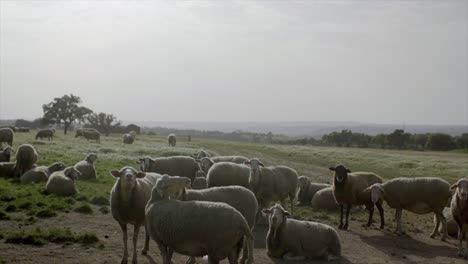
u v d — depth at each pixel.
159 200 10.02
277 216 12.09
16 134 77.44
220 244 9.00
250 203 11.80
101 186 21.33
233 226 9.01
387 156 59.50
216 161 22.25
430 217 20.23
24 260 10.48
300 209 19.97
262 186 17.08
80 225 14.04
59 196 17.64
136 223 11.16
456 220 13.75
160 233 9.44
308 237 12.41
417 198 15.90
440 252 13.91
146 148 49.81
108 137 92.25
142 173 11.45
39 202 16.05
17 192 17.55
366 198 16.97
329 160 51.97
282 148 73.75
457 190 13.59
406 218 19.62
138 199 11.11
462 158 60.62
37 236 12.09
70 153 37.44
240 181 16.94
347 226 16.78
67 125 125.31
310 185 21.95
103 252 11.55
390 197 16.36
